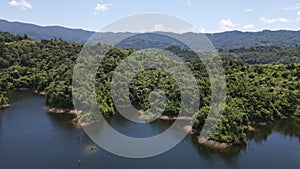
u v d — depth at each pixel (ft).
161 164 295.28
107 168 283.18
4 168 282.56
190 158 312.09
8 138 359.46
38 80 639.35
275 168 297.33
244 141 360.89
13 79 654.94
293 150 343.46
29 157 306.35
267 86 514.68
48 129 392.47
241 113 371.56
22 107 506.89
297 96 483.92
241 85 468.75
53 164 290.56
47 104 499.51
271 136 391.24
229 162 307.17
